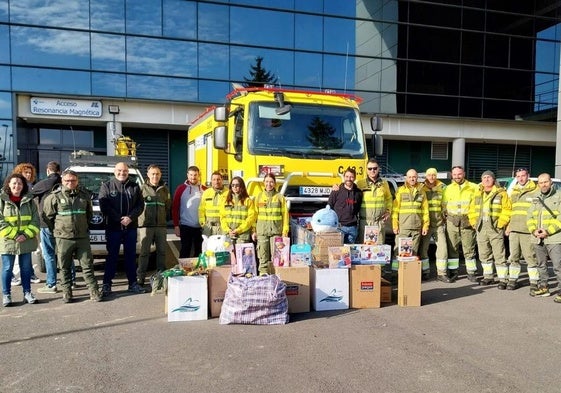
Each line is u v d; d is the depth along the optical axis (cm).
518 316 583
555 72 1955
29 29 1432
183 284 553
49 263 697
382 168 1948
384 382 389
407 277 626
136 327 531
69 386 380
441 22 1817
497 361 436
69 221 620
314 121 754
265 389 374
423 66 1805
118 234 675
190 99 1580
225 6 1593
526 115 1922
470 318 573
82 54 1478
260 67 1641
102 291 664
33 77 1444
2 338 494
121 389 375
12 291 707
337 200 725
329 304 606
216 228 731
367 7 1739
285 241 602
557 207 655
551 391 375
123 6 1502
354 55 1728
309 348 465
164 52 1548
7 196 608
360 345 475
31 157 1562
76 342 482
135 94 1530
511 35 1894
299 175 719
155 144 1703
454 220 784
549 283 784
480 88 1869
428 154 1997
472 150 2050
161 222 732
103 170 908
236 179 688
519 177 744
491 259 772
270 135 728
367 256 632
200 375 401
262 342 482
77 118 1485
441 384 386
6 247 609
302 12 1670
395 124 1781
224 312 545
